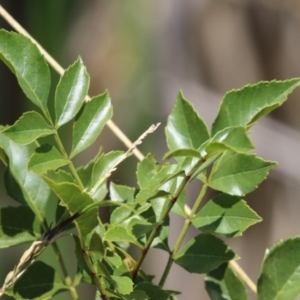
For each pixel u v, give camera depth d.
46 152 0.82
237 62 2.27
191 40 2.33
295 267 0.86
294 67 2.24
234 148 0.77
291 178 2.25
